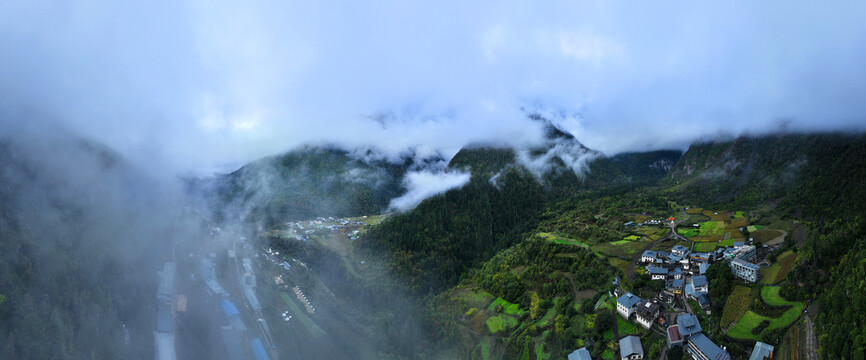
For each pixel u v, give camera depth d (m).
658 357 107.31
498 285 181.50
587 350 118.88
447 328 171.50
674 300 126.50
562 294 154.75
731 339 105.56
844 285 98.38
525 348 137.62
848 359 81.88
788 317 105.56
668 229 189.75
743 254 141.25
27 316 111.94
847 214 140.62
